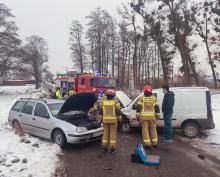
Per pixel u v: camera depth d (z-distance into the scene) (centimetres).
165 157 933
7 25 5184
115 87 2206
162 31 3712
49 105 1146
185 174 784
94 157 936
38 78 7344
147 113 1020
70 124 1034
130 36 5031
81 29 5828
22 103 1270
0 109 2306
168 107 1088
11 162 852
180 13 3684
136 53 4528
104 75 2223
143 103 1027
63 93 2678
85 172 798
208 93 1201
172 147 1050
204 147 1052
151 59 5684
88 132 1033
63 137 1034
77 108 1128
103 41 5572
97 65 5569
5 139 1119
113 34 5544
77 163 873
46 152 970
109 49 5594
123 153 980
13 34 5253
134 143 1110
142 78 5306
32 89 7125
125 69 5419
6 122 1529
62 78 2706
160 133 1284
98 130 1065
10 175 757
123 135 1252
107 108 977
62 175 776
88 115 1133
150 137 1055
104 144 986
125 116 1288
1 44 5128
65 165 854
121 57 5494
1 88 7681
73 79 2473
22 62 5338
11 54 5216
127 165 857
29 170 798
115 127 983
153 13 3744
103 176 770
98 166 848
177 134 1258
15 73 5378
